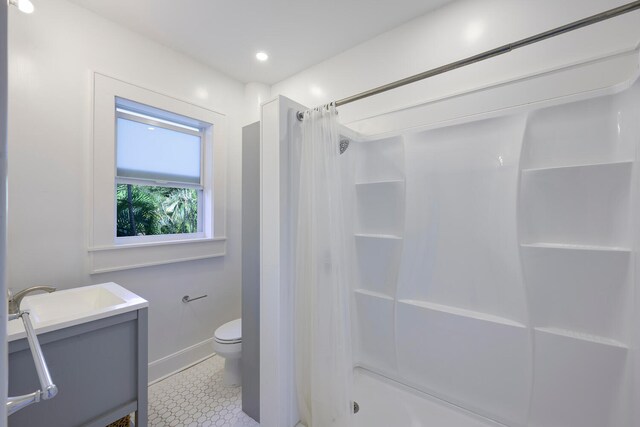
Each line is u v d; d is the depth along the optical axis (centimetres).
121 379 126
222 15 177
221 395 182
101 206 174
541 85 135
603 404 110
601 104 115
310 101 237
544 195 126
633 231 106
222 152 246
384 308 173
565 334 118
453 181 152
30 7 129
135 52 192
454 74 161
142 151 205
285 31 193
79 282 166
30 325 73
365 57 203
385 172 179
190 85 223
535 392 124
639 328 100
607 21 122
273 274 137
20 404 46
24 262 147
